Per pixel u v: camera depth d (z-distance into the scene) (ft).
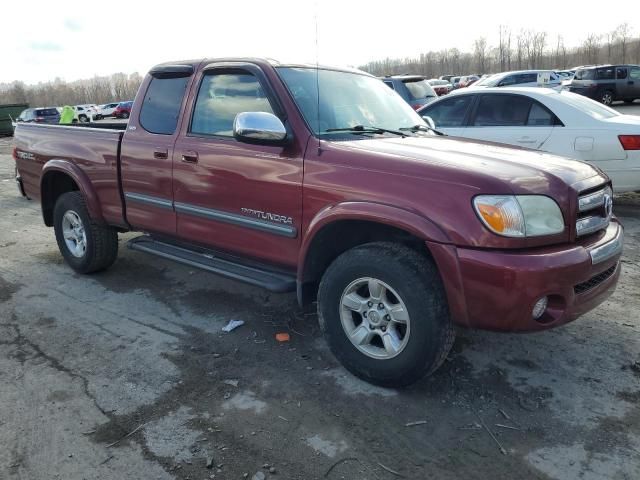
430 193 9.39
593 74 79.92
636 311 13.70
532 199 9.15
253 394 10.44
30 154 18.15
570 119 22.26
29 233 23.29
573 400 10.02
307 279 11.37
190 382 10.91
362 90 13.67
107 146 15.30
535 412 9.69
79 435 9.26
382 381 10.37
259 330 13.24
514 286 8.81
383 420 9.55
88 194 15.94
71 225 17.43
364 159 10.30
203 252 14.17
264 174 11.62
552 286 8.94
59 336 13.03
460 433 9.16
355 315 10.93
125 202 15.26
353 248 10.62
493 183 9.08
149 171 14.21
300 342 12.58
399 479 8.16
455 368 11.20
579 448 8.73
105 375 11.21
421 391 10.42
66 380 11.02
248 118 10.69
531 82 74.13
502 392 10.33
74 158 16.38
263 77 12.07
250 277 12.27
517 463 8.43
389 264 9.79
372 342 10.71
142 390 10.63
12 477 8.27
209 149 12.70
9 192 34.53
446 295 9.41
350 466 8.44
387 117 13.44
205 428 9.41
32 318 14.10
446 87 95.61
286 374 11.16
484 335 12.60
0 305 15.01
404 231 10.53
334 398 10.25
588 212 10.18
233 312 14.34
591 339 12.33
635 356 11.54
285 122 11.49
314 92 12.25
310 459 8.61
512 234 8.92
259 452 8.79
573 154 22.04
